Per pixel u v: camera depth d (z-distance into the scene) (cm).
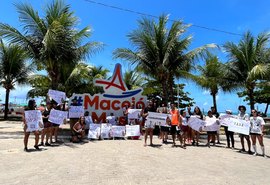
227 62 2127
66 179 651
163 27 1761
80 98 1627
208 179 702
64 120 1164
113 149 1072
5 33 1430
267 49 2030
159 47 1745
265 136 1939
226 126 1288
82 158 884
